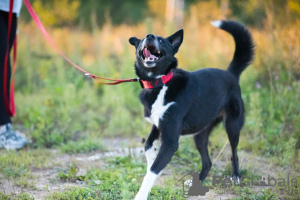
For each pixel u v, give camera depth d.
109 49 12.47
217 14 14.17
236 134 4.73
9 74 5.86
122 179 4.30
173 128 4.02
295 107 6.46
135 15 21.23
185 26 14.20
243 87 8.05
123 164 5.15
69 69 10.17
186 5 20.72
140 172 4.83
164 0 19.92
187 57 9.46
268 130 6.11
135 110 8.20
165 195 4.01
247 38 5.09
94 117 7.65
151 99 4.11
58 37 13.12
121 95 8.32
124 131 7.01
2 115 5.77
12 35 5.86
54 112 7.27
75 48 11.10
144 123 7.03
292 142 5.04
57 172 4.90
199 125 4.38
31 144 6.15
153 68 4.11
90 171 4.79
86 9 20.20
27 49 10.61
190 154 5.58
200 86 4.35
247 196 3.98
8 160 5.07
